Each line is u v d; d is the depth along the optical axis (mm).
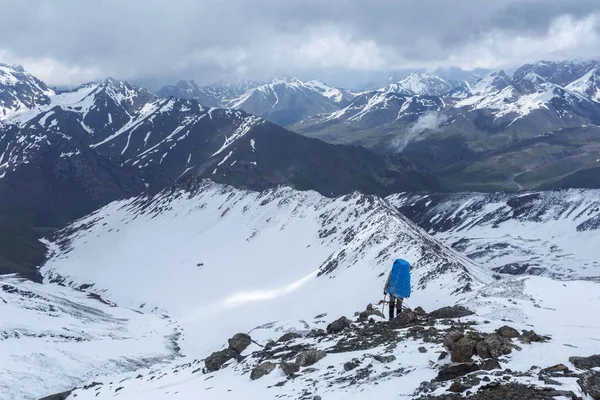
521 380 14180
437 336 21656
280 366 23078
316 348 25969
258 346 32594
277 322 84562
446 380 15750
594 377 12219
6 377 86438
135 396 30125
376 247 145125
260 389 21516
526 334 20141
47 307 148250
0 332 108000
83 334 126500
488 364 16031
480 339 17781
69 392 52500
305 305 127500
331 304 119062
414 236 149625
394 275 27406
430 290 106250
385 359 19328
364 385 17438
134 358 110688
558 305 46281
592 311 43188
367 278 127875
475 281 106625
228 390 23031
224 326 138500
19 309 133875
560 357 16484
